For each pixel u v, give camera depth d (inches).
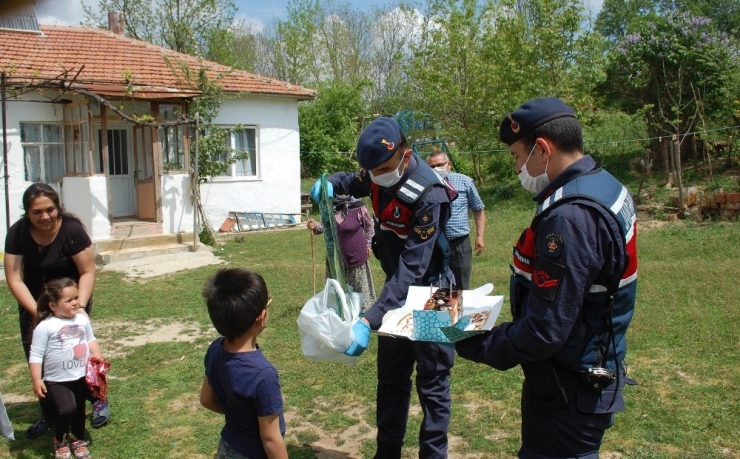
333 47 1369.3
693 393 167.0
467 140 760.3
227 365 96.3
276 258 438.9
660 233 444.5
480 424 156.9
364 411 169.9
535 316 77.2
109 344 241.8
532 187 87.6
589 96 677.3
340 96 941.2
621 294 80.4
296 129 633.0
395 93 1224.2
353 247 224.1
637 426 150.6
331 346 101.0
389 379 132.6
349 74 1358.3
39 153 486.9
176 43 1038.4
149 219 511.2
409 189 117.2
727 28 1093.1
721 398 163.8
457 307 94.0
